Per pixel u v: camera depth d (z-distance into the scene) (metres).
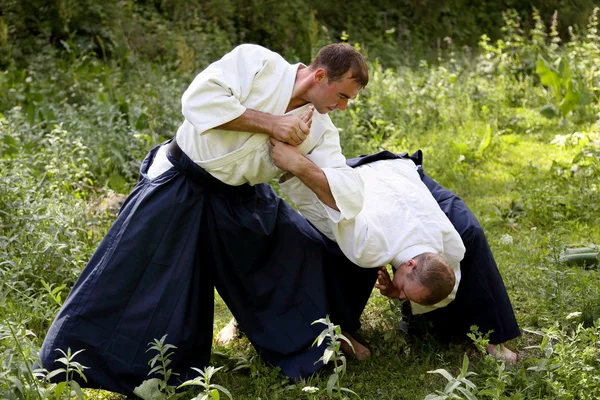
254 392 3.65
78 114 7.87
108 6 11.10
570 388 3.38
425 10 13.31
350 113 8.16
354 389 3.65
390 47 11.49
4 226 4.68
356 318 3.94
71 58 9.85
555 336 3.67
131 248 3.46
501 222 5.93
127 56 10.04
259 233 3.57
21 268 4.45
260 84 3.32
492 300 3.80
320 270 3.73
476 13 13.73
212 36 10.85
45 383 3.41
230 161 3.38
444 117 8.55
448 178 7.02
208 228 3.57
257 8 12.02
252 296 3.71
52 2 10.84
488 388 3.46
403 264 3.50
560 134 8.34
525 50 10.70
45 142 6.73
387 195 3.65
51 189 5.54
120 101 7.71
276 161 3.35
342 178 3.37
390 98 8.71
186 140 3.48
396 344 3.90
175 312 3.49
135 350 3.47
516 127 8.68
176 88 8.38
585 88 9.07
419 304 3.61
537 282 4.72
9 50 9.91
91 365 3.44
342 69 3.24
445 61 11.62
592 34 10.70
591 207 5.88
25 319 3.93
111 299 3.44
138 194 3.56
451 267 3.49
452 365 3.86
